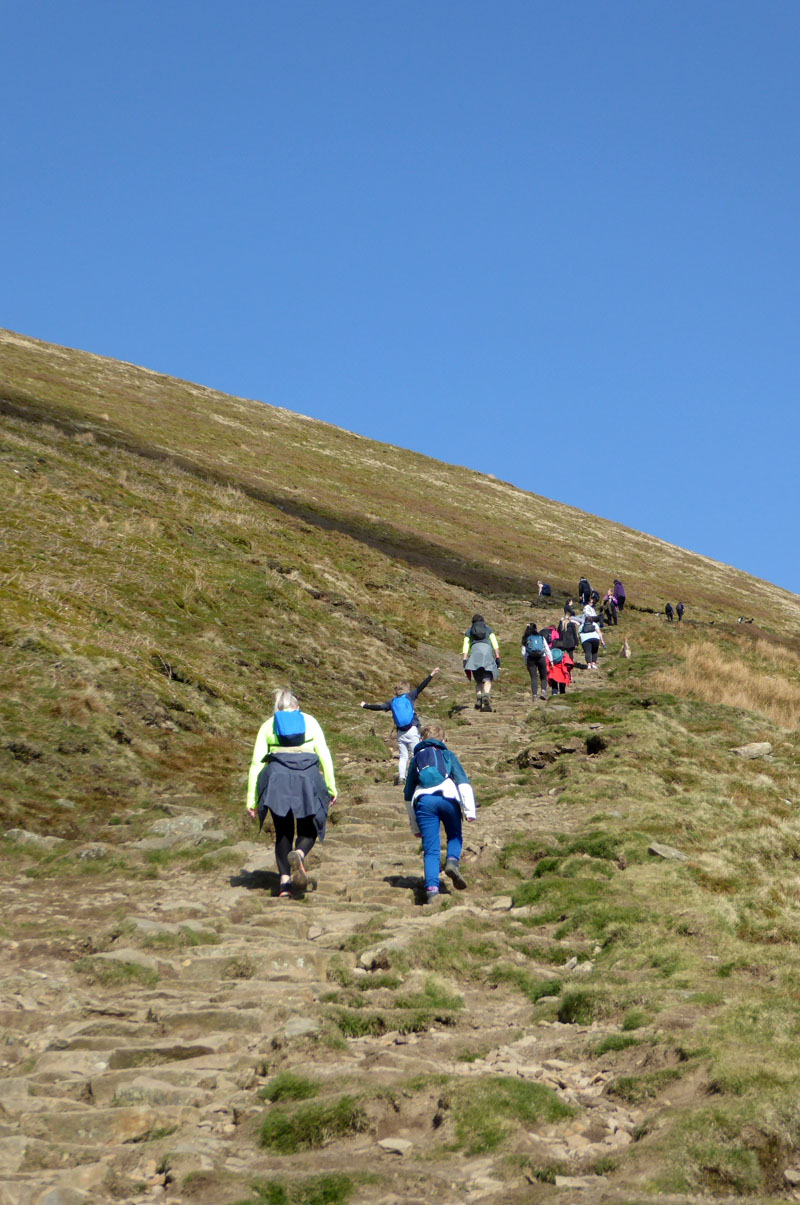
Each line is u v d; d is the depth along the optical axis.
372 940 5.98
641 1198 3.00
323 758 7.39
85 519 19.52
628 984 5.15
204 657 14.84
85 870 7.49
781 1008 4.33
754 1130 3.32
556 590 38.81
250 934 6.16
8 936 5.93
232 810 9.51
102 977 5.25
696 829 8.63
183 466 37.12
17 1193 3.07
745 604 56.91
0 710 10.32
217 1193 3.12
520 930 6.37
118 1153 3.40
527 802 10.12
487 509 60.91
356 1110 3.63
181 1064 4.18
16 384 43.66
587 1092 3.93
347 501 46.38
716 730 13.86
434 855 7.20
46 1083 3.98
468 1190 3.17
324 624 19.91
